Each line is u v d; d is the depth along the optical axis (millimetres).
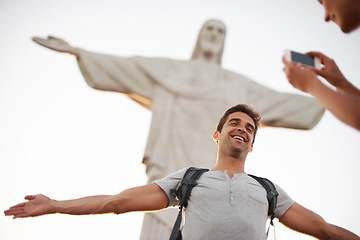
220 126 4164
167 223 12500
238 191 3539
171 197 3787
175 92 15188
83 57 15070
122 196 3721
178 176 3822
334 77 3197
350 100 2430
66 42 15086
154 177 13703
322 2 2852
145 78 15516
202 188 3596
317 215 3842
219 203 3477
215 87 15594
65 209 3668
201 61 16641
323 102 2549
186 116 14906
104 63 15258
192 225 3473
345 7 2650
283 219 3828
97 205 3684
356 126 2441
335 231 3799
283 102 16172
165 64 15914
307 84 2643
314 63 3125
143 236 12305
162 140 14328
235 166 3877
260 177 3840
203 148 14430
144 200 3742
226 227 3365
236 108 4160
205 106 15188
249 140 3949
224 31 17375
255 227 3408
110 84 15203
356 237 3801
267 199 3662
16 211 3637
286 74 2797
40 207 3637
